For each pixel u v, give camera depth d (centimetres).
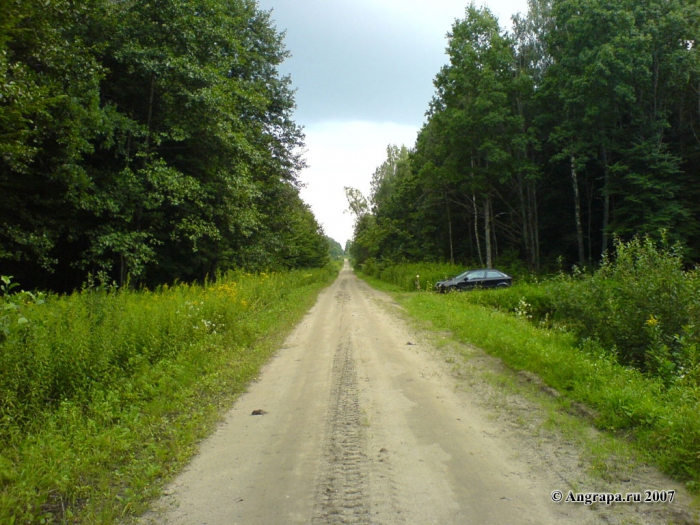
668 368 675
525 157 3180
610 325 839
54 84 1102
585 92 2616
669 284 772
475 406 629
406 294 2666
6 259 1441
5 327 535
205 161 1948
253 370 855
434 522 347
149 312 926
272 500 392
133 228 1734
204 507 383
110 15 1554
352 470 445
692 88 2725
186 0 1717
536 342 894
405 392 703
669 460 427
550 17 3181
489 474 428
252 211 2262
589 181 3344
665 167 2533
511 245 3953
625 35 2475
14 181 1302
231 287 1504
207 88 1697
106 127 1429
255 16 2628
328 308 2006
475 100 2995
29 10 999
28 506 371
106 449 490
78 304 822
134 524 358
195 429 565
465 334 1123
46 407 566
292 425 580
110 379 659
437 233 4581
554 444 493
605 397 577
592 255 3491
